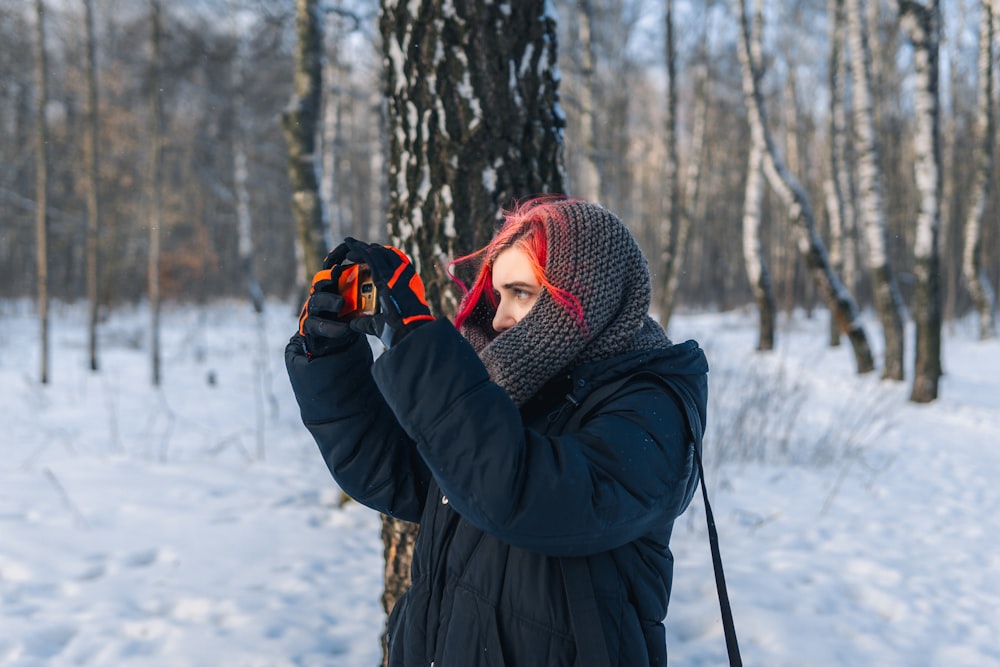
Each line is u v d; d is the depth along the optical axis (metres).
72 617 3.25
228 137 20.58
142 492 5.02
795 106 24.42
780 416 7.70
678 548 4.29
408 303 1.01
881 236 11.32
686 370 1.13
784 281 30.55
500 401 0.95
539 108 2.19
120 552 3.98
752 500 5.32
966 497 5.62
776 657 3.04
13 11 15.54
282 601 3.47
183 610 3.37
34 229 24.30
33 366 11.38
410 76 2.19
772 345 15.06
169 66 10.09
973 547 4.47
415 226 2.21
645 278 1.14
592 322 1.07
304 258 5.77
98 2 18.28
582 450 0.99
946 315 21.27
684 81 30.53
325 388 1.19
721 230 34.38
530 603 1.05
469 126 2.13
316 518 4.68
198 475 5.48
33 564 3.76
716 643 3.15
